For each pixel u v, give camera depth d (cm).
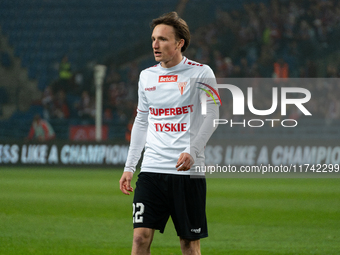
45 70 5969
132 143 819
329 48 5559
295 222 1588
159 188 754
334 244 1226
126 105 5381
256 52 5644
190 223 749
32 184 2878
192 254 763
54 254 1097
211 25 5934
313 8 5775
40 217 1680
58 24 6475
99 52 6128
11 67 6038
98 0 6581
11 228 1455
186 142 754
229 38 5784
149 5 6506
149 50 5994
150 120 788
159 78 773
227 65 5422
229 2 6188
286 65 5238
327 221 1609
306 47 5562
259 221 1611
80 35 6334
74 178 3272
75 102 5459
